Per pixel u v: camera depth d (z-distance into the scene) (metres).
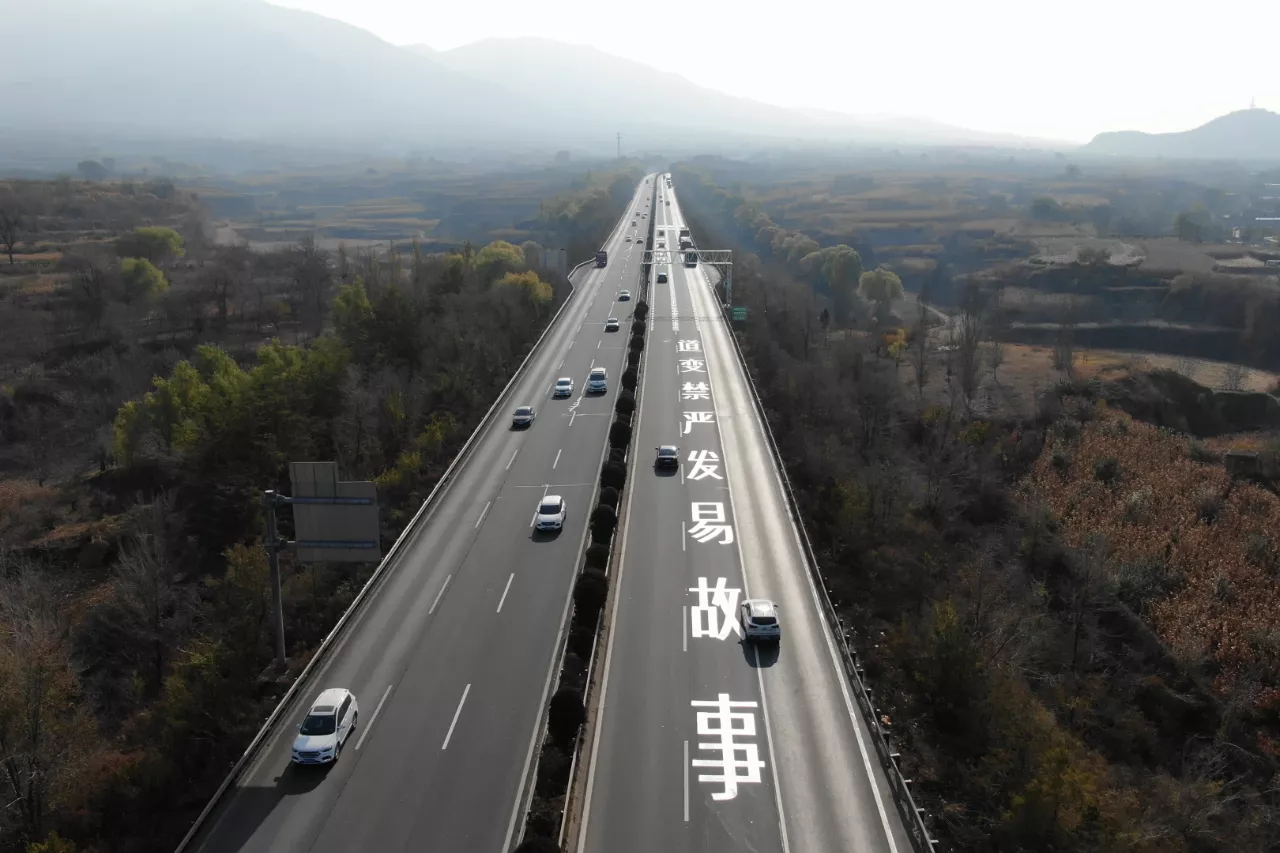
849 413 91.56
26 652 43.31
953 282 189.88
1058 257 185.00
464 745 38.81
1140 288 161.25
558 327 112.81
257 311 128.12
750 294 136.12
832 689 42.62
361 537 47.78
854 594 60.62
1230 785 48.75
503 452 73.12
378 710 41.38
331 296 131.88
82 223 194.00
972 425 91.81
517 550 56.91
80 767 40.91
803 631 47.59
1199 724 54.81
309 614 53.69
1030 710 47.09
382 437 77.69
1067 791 39.50
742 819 34.28
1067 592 65.56
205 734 42.97
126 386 91.81
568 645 44.62
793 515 61.00
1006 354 124.19
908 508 72.75
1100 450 87.69
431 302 104.25
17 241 164.12
